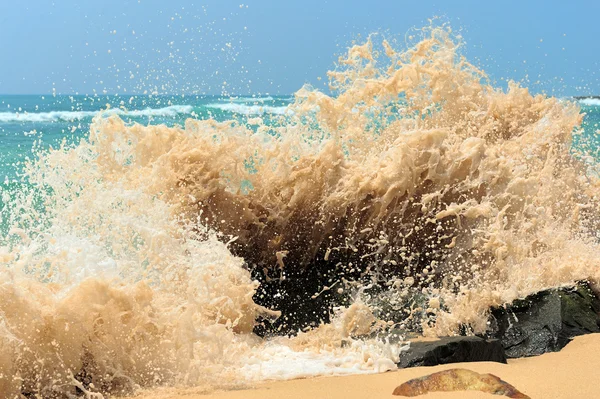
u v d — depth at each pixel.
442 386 3.82
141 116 27.52
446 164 6.82
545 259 6.41
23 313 4.21
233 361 4.78
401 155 6.71
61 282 4.63
